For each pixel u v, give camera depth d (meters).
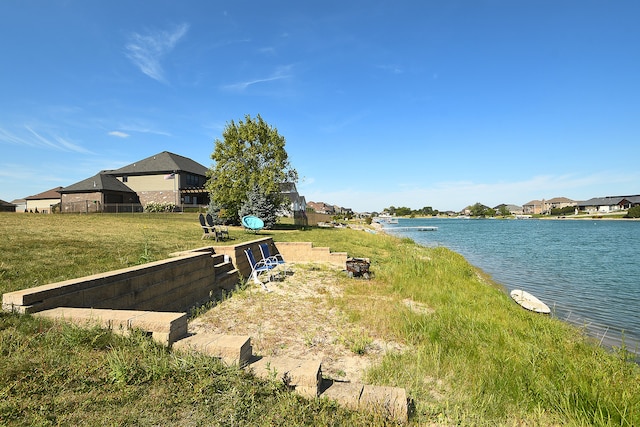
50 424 2.60
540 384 4.67
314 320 7.13
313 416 3.09
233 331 6.39
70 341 3.74
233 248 10.65
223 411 2.96
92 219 19.69
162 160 45.91
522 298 12.04
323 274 11.98
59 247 8.77
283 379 3.50
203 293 8.49
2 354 3.38
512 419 3.83
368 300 8.79
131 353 3.66
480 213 183.38
